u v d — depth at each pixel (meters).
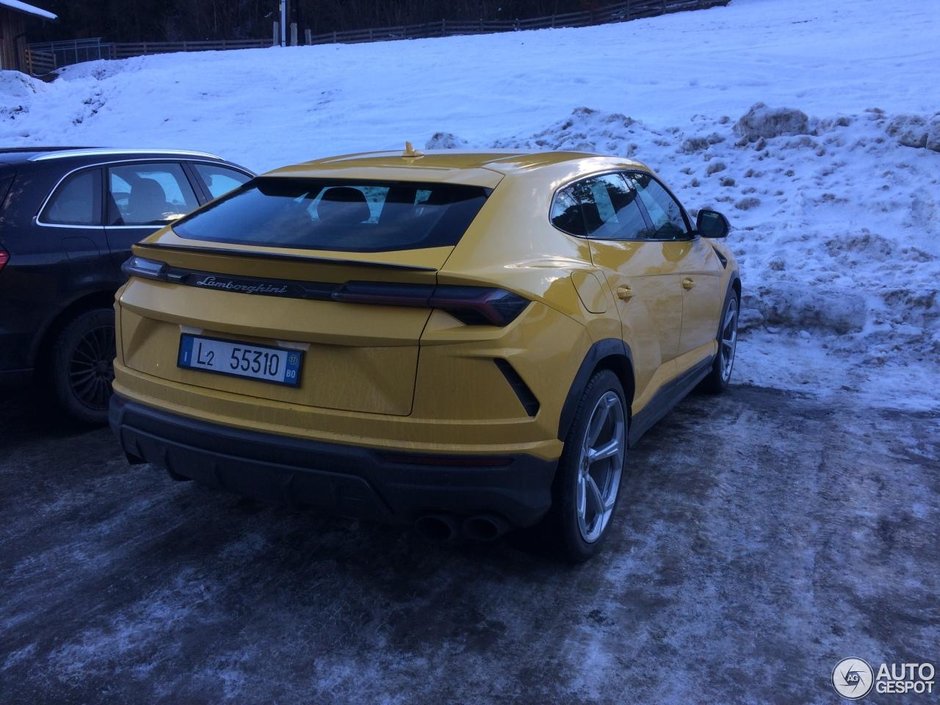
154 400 3.28
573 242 3.50
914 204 8.76
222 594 3.28
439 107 19.72
